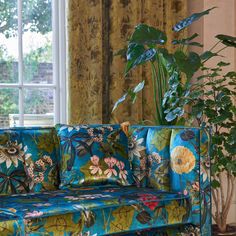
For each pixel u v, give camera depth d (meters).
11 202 2.43
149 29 3.27
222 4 4.12
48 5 3.70
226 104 3.23
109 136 3.02
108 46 3.71
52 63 3.72
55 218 2.26
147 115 3.82
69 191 2.75
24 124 3.63
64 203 2.40
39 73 3.68
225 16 4.14
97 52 3.61
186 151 2.78
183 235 2.71
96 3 3.61
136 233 2.58
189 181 2.75
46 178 2.85
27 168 2.82
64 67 3.73
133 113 3.75
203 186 2.75
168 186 2.85
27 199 2.51
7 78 3.56
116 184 2.91
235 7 4.18
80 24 3.60
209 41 4.06
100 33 3.62
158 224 2.59
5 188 2.72
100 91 3.62
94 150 2.93
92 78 3.62
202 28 4.03
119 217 2.46
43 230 2.22
